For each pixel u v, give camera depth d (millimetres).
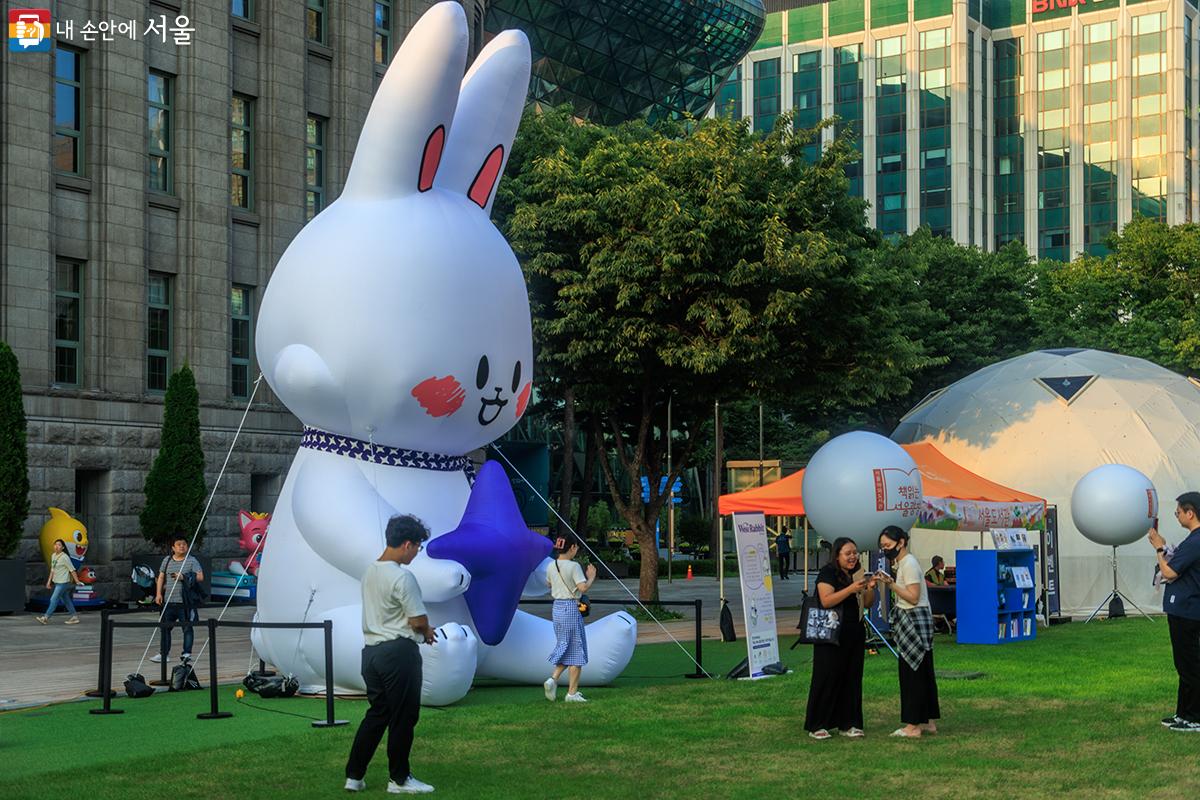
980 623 20859
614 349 24000
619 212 23188
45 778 9617
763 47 109750
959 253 43188
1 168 26859
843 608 11602
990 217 105500
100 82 28812
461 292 13094
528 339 14180
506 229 24125
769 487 21688
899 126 104375
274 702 13477
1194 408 29719
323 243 13016
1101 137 103188
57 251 28078
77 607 26719
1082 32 104062
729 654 19031
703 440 53219
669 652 19328
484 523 13281
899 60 104562
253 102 32500
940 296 42656
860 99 105875
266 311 13383
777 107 109188
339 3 34438
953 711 13203
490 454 50781
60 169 28406
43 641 20984
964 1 102750
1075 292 46188
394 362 12703
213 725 12211
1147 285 47844
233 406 31156
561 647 13789
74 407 27859
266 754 10586
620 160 23750
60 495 27531
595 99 62750
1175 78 100875
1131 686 15156
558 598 13875
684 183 23531
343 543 12859
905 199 103750
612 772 9953
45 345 27484
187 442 28516
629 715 12781
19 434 25797
